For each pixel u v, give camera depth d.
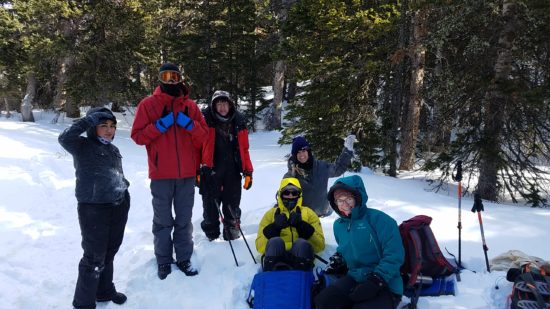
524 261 3.92
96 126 3.62
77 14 15.09
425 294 3.68
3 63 16.81
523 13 7.26
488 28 7.94
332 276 3.76
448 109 8.75
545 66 7.86
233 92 19.56
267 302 3.36
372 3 10.21
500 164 7.85
